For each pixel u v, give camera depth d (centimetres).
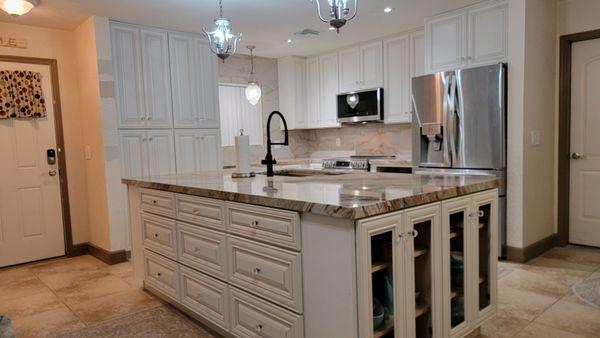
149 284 302
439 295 194
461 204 205
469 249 211
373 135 564
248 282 206
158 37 425
